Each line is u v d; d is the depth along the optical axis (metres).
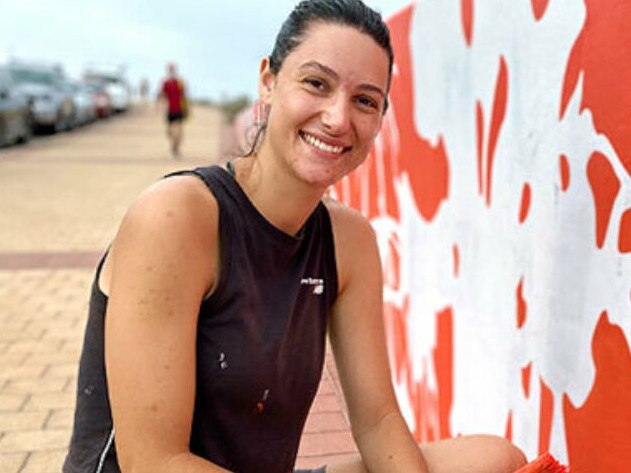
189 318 1.29
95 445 1.42
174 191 1.30
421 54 2.76
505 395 2.08
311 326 1.51
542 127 1.84
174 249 1.26
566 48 1.73
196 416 1.39
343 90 1.31
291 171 1.35
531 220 1.91
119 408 1.27
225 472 1.29
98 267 1.41
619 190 1.52
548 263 1.82
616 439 1.54
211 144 18.34
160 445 1.26
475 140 2.27
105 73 34.59
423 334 2.79
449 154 2.49
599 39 1.58
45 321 4.18
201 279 1.31
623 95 1.50
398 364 3.14
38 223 7.22
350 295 1.64
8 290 4.82
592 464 1.63
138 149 16.39
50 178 10.79
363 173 3.74
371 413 1.63
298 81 1.32
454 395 2.48
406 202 2.98
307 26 1.32
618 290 1.52
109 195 9.23
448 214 2.51
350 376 1.65
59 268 5.45
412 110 2.87
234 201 1.35
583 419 1.66
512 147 2.02
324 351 1.58
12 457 2.61
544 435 1.85
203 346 1.35
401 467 1.55
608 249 1.56
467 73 2.33
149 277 1.25
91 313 1.41
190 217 1.29
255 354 1.37
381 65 1.33
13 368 3.45
